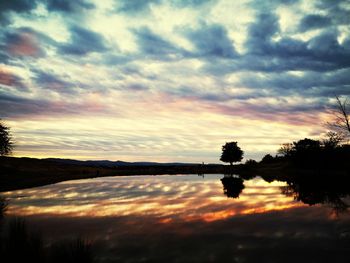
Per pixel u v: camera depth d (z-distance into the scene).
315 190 28.58
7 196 25.62
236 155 101.62
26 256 7.90
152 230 13.03
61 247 10.00
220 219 15.44
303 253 9.73
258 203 21.05
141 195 26.61
